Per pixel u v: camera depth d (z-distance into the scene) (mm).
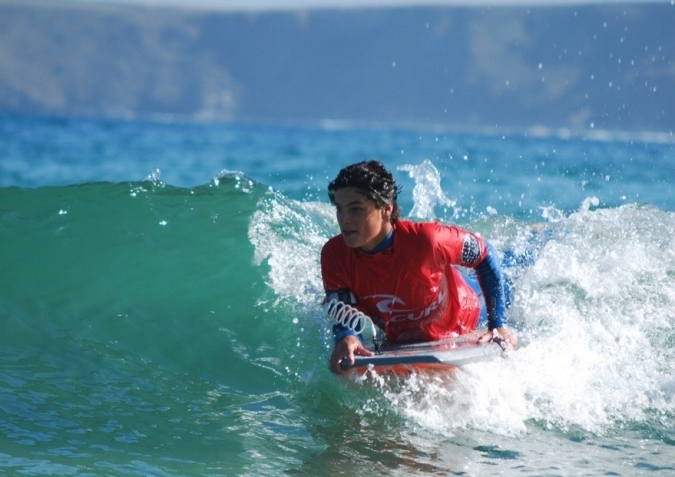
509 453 13930
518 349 16750
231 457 13391
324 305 16359
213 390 16469
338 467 13234
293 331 19062
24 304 18844
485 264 16203
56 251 21047
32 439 13266
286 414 15516
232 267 21250
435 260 15539
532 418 15375
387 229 15211
